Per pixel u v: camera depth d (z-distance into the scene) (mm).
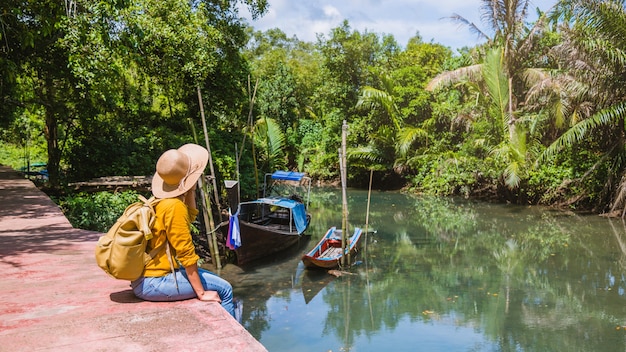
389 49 34844
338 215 20156
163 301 3414
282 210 17406
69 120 16797
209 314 3197
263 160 22750
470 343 7418
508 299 9516
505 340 7543
